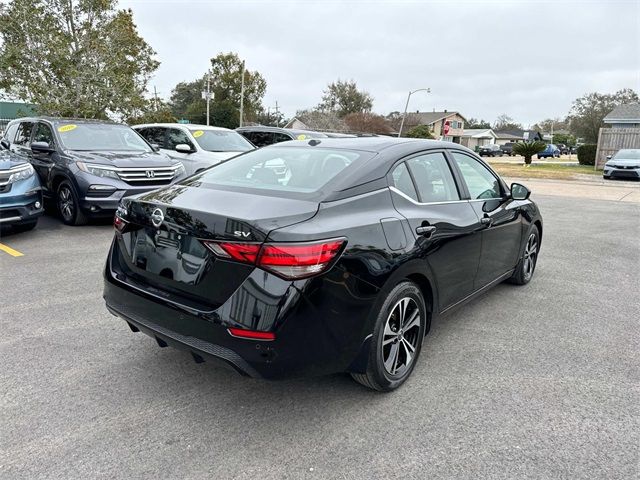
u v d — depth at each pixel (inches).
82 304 174.7
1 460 94.3
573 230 350.3
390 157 129.5
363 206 114.2
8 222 254.7
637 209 462.9
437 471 94.0
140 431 104.5
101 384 122.7
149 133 444.5
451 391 123.1
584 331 163.0
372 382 116.6
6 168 253.0
